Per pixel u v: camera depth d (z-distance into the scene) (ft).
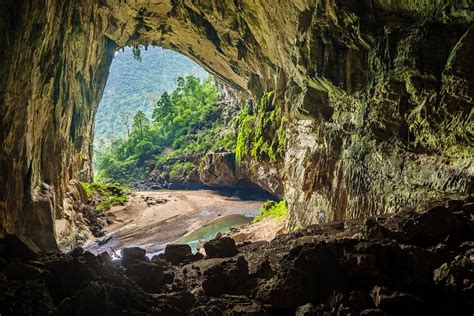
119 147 263.70
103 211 127.34
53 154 80.02
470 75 36.76
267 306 17.97
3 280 18.28
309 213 71.77
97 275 19.79
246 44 102.17
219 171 171.83
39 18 57.67
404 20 47.06
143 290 20.10
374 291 16.72
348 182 55.62
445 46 40.78
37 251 23.61
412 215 29.17
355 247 19.77
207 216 136.46
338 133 61.11
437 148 40.68
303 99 68.59
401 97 46.09
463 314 15.70
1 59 48.85
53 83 72.38
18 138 57.26
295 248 21.65
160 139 244.63
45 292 17.46
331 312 16.21
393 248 19.15
